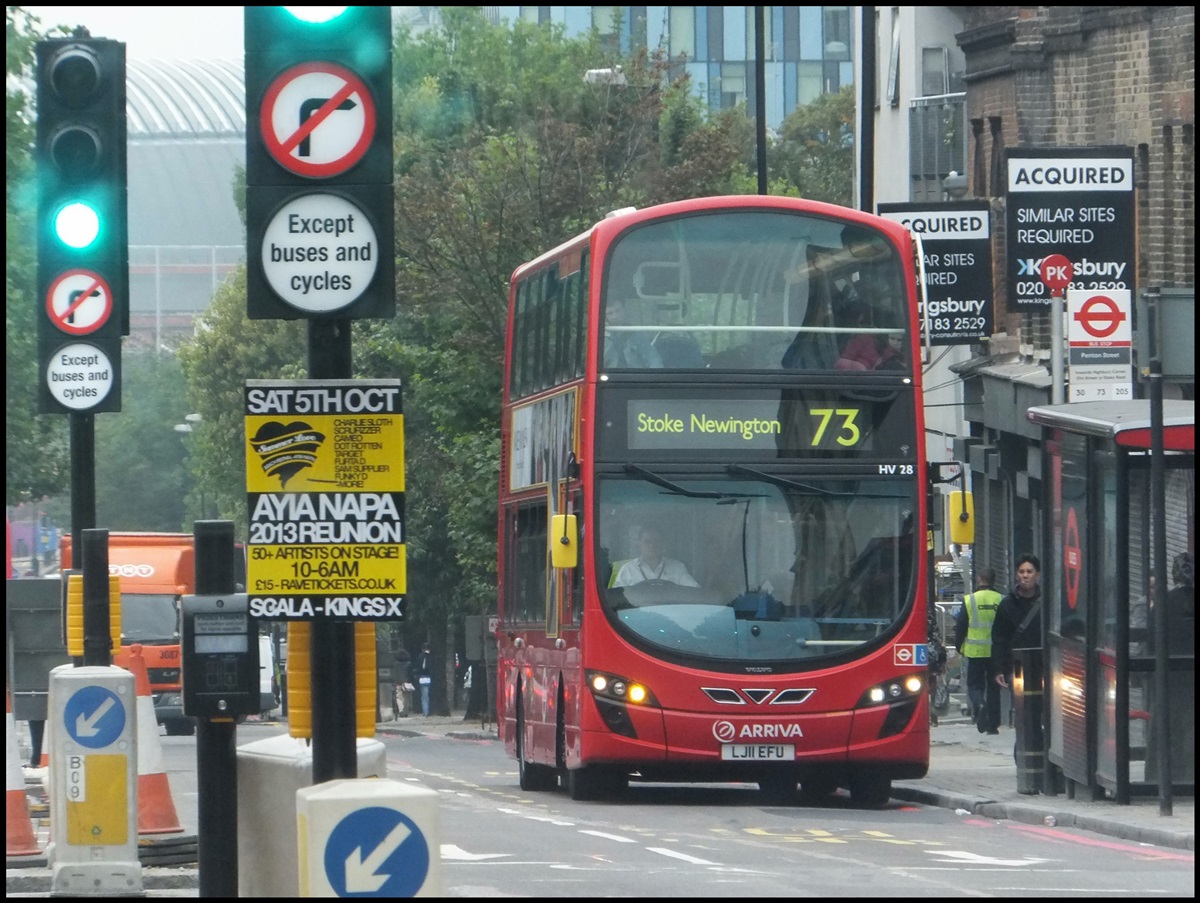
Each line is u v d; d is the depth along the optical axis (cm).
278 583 2847
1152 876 4575
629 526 6806
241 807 3238
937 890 4225
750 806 7075
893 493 6894
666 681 6700
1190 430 5972
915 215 9719
